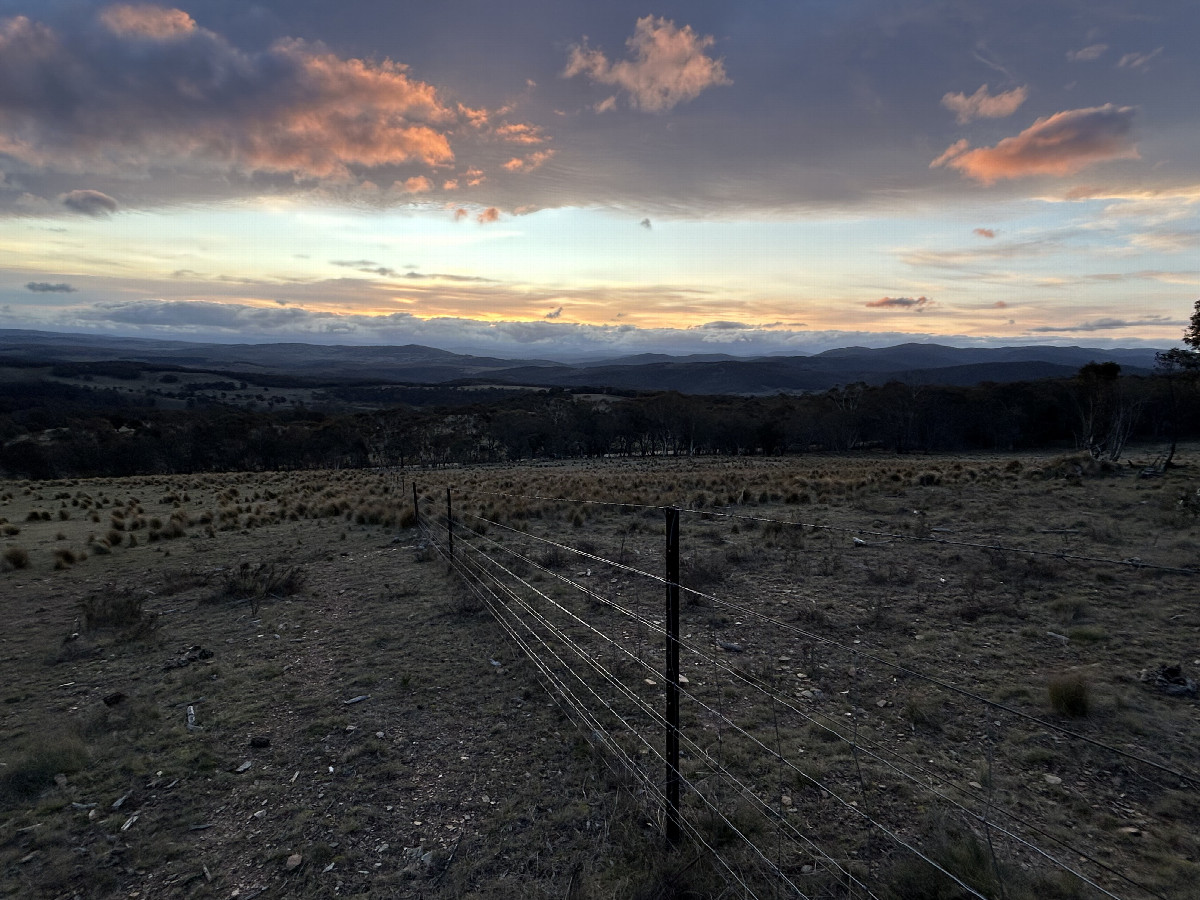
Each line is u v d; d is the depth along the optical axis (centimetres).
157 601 931
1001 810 371
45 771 462
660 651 644
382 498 2102
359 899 336
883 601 762
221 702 582
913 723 480
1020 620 676
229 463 5997
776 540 1117
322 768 468
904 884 312
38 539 1495
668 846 353
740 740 468
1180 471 1903
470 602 846
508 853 366
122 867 368
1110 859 328
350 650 704
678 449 7944
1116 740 440
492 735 504
